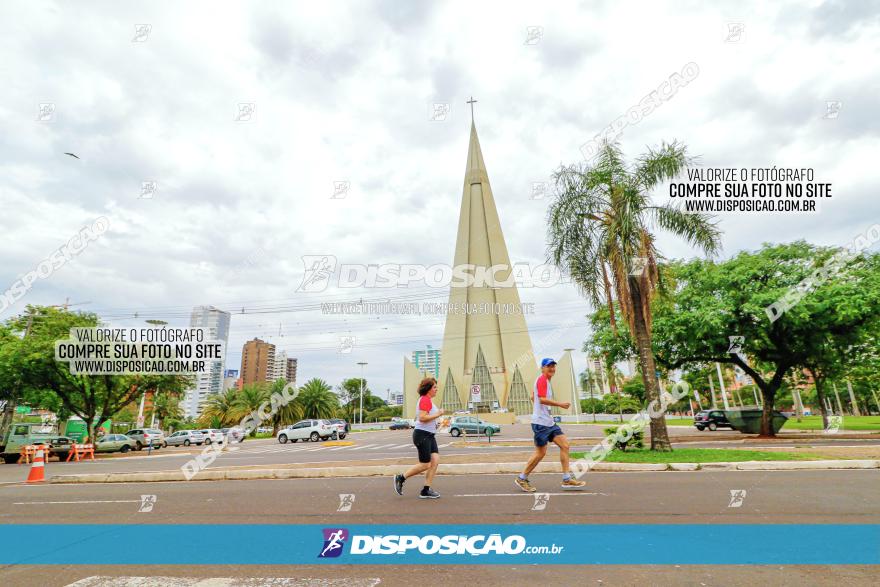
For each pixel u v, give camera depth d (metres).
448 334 85.69
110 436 34.03
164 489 9.00
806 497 6.51
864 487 7.21
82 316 28.70
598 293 14.29
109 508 7.09
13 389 27.64
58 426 38.44
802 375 32.38
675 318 20.09
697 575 3.77
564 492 7.16
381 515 5.89
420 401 7.14
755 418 23.36
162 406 71.62
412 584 3.71
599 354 23.88
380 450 21.19
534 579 3.75
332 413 52.25
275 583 3.80
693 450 12.28
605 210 13.98
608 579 3.72
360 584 3.74
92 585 3.86
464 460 11.50
